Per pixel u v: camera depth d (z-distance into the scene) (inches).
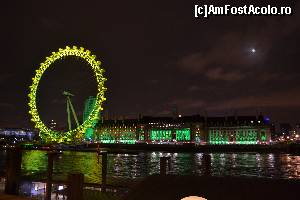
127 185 1156.5
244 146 7573.8
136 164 4498.0
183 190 326.3
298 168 4025.6
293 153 6756.9
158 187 336.2
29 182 1226.6
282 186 316.8
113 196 984.3
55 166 3531.0
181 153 7647.6
